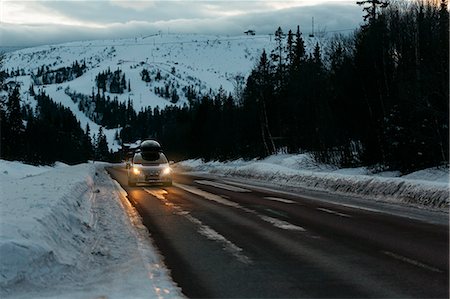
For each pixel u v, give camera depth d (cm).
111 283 638
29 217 839
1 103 6284
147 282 643
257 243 922
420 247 873
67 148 11775
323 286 632
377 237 972
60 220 942
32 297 565
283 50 6594
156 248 882
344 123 3055
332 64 3559
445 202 1394
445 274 688
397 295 591
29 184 1755
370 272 700
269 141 5803
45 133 9188
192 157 9400
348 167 3003
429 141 2228
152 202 1678
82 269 709
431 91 2231
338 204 1570
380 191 1742
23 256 619
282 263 760
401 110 2375
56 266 668
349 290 613
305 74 4578
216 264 757
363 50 2916
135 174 2473
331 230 1061
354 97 2948
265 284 644
